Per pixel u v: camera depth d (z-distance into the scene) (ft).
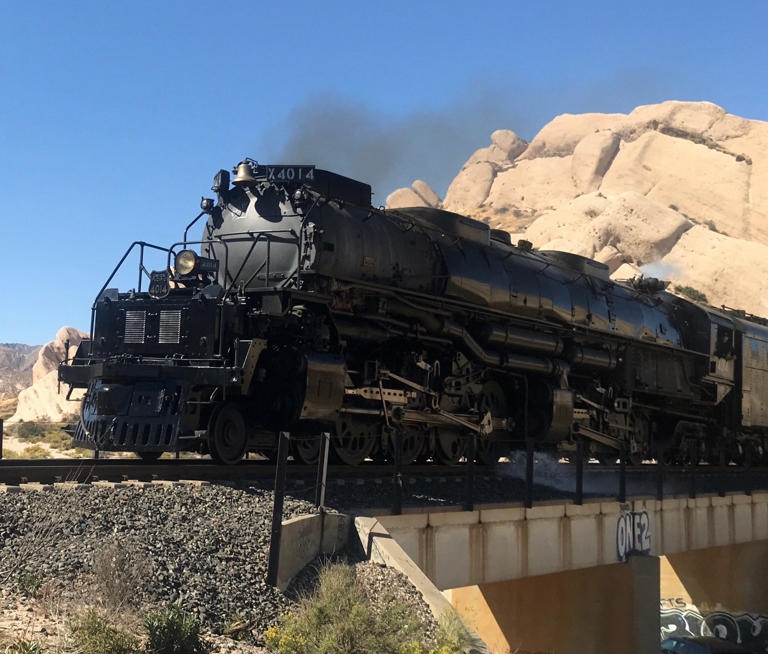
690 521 61.77
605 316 67.72
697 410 82.48
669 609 93.81
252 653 23.58
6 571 25.50
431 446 52.29
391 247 49.57
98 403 40.96
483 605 65.31
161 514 30.76
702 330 81.30
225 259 44.45
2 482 34.01
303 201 44.50
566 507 47.98
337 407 43.29
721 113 512.22
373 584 29.84
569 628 58.18
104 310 44.37
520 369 58.13
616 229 380.58
